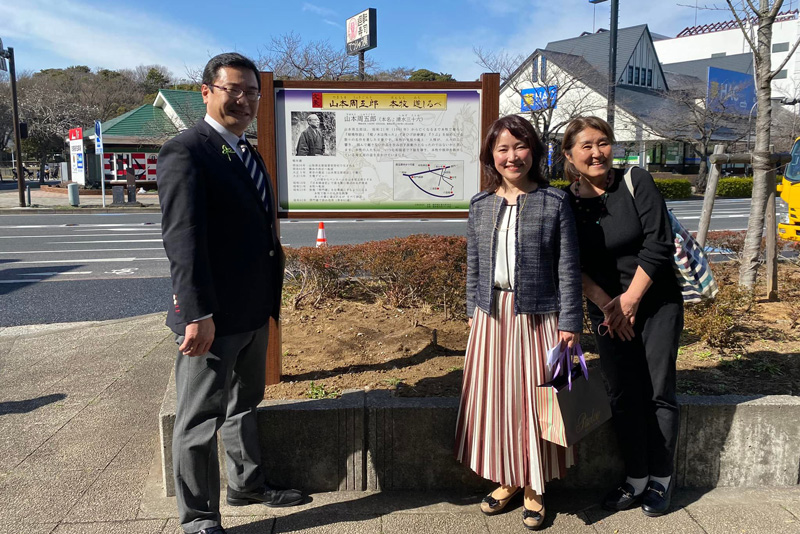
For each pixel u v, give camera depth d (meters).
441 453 2.80
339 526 2.52
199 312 2.08
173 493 2.73
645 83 40.62
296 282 5.76
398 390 3.21
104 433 3.38
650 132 31.91
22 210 19.98
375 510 2.65
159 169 2.10
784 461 2.81
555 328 2.48
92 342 5.22
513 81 30.48
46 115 40.50
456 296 4.68
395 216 3.56
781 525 2.51
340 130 3.47
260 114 3.40
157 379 4.27
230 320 2.28
